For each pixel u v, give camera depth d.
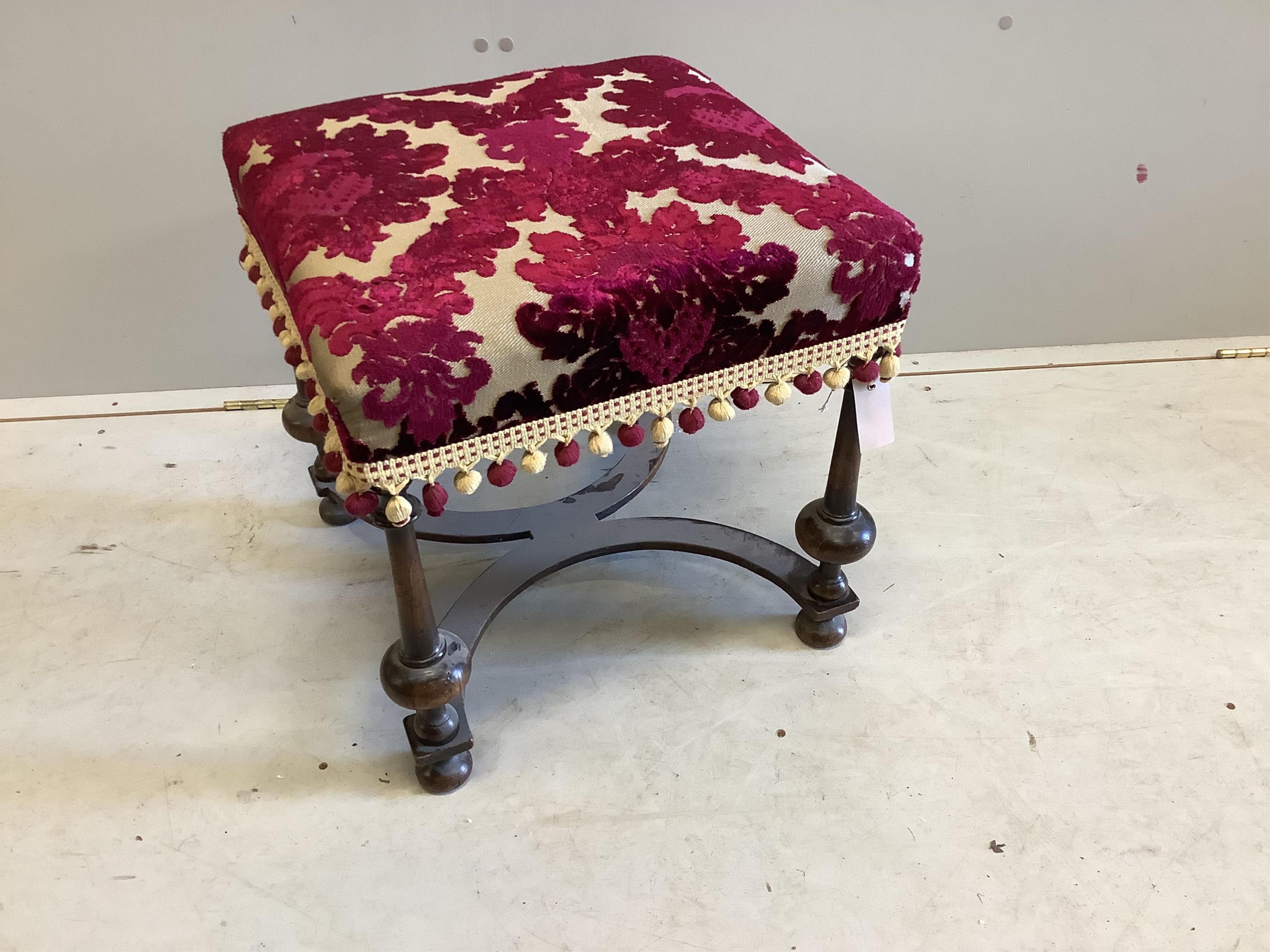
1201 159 1.25
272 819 0.81
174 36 1.04
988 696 0.90
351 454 0.61
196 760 0.86
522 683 0.92
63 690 0.91
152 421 1.25
